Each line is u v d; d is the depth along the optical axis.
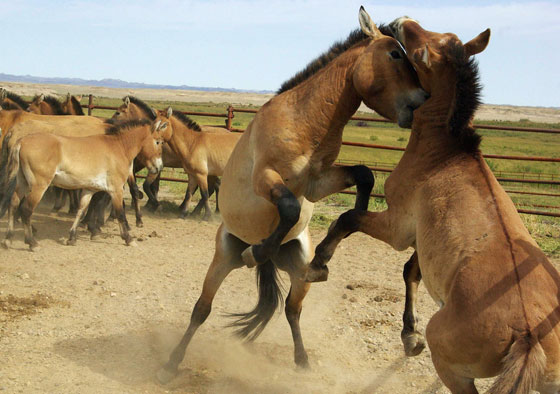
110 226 10.59
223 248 4.96
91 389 4.42
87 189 9.09
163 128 10.48
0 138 11.02
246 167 4.39
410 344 4.03
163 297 6.75
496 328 2.70
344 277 7.64
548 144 51.16
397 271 7.95
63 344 5.27
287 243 4.94
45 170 8.54
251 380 4.79
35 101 13.30
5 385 4.36
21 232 9.68
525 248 2.95
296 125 4.12
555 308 2.74
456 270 2.99
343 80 4.11
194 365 5.06
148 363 5.02
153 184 12.32
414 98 3.90
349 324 5.99
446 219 3.21
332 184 4.32
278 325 6.13
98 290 6.86
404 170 3.70
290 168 4.12
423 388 4.59
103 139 9.14
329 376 4.87
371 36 4.05
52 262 7.97
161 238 9.77
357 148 37.94
